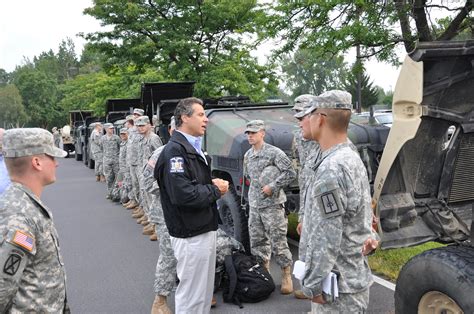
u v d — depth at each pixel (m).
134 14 15.30
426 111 2.88
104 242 7.57
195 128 3.63
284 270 5.00
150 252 6.91
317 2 6.55
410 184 3.30
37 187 2.39
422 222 3.41
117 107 16.23
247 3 15.43
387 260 5.62
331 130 2.50
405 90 2.90
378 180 3.11
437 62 2.88
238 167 6.13
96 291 5.41
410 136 2.89
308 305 4.68
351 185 2.39
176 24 15.66
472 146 3.26
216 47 16.31
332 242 2.35
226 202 6.28
